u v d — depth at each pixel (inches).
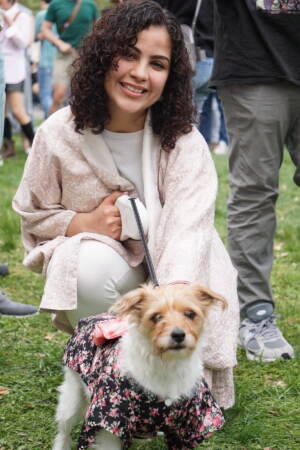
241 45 157.1
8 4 415.8
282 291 224.4
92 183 138.1
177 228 129.4
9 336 184.5
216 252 137.6
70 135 136.9
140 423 107.5
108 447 110.1
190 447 111.2
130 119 136.4
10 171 421.7
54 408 145.9
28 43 432.1
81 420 134.3
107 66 130.3
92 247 137.2
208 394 112.3
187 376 107.7
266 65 155.9
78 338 119.9
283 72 154.6
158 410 106.5
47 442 133.4
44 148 139.0
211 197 133.3
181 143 136.6
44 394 151.9
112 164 136.9
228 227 174.2
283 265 253.0
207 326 115.0
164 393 106.3
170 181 134.6
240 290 175.2
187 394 108.3
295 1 152.3
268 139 160.9
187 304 107.3
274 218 170.9
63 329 149.5
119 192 138.7
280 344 171.0
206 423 110.0
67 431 128.5
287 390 153.7
